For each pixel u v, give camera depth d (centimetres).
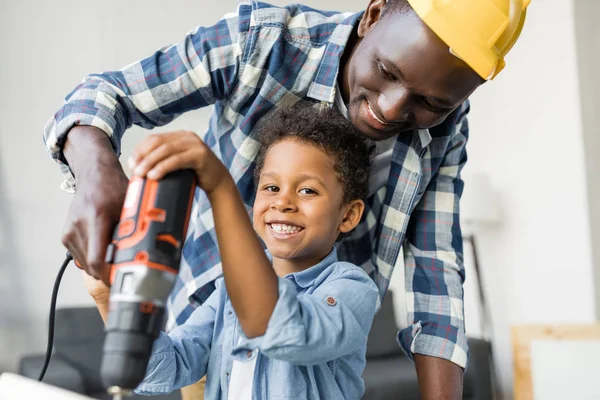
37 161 280
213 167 61
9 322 271
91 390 248
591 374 189
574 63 315
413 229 120
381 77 88
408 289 118
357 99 93
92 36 291
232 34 105
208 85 107
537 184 333
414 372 293
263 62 105
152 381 84
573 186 313
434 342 110
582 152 309
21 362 248
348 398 90
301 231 94
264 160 101
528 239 336
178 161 59
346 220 103
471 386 302
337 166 97
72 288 284
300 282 93
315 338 70
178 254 58
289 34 106
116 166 75
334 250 99
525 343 195
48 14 284
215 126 120
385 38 86
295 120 99
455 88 85
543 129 331
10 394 57
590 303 304
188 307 121
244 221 64
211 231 117
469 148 375
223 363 90
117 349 53
